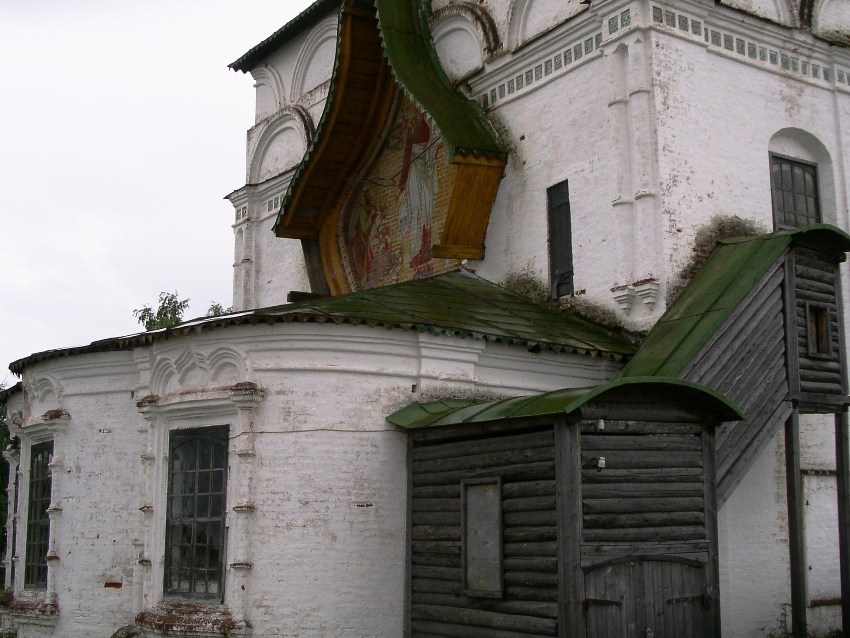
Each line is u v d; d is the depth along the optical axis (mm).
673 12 16219
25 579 17281
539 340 14484
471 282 17547
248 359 13547
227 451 13719
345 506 13203
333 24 23328
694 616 11344
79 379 16516
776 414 13828
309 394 13383
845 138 18234
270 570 13031
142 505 14570
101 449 16062
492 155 17609
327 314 13383
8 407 19469
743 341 13727
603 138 16375
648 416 11375
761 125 17109
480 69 18875
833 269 15086
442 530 12750
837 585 16641
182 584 13969
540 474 11266
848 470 14844
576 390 11531
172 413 14438
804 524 16344
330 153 20000
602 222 16234
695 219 15844
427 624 12812
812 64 18078
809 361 14453
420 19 19125
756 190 16797
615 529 10945
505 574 11562
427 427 12883
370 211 20422
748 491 15555
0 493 31656
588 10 16656
